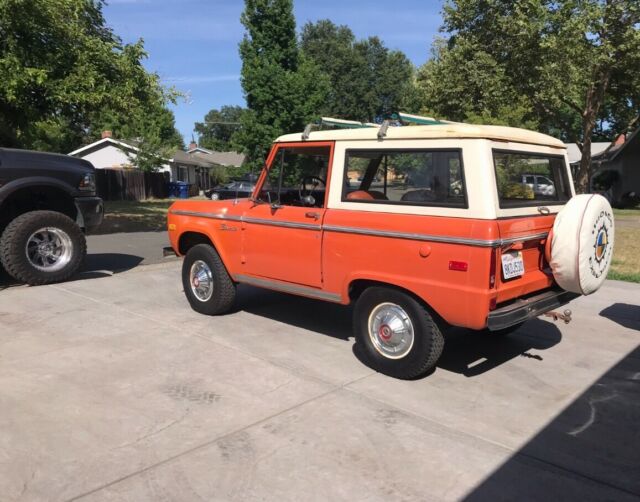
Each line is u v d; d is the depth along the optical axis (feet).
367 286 16.34
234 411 13.44
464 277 13.57
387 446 11.93
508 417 13.39
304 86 99.04
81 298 23.59
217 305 20.89
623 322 21.25
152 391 14.46
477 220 13.55
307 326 20.36
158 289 25.64
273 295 24.79
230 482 10.54
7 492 10.06
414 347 14.98
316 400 14.14
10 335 18.54
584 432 12.71
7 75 40.47
